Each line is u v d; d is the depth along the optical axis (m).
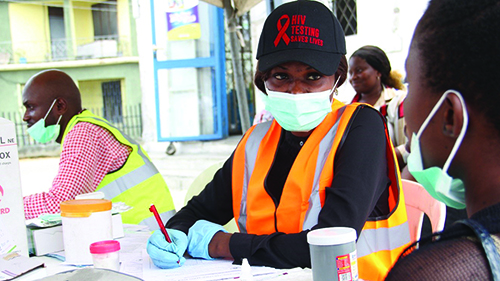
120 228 1.95
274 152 1.89
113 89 16.14
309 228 1.69
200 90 8.52
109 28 17.11
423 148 0.83
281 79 1.79
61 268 1.57
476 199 0.77
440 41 0.77
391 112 3.49
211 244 1.64
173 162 8.02
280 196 1.80
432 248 0.74
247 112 5.05
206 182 2.62
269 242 1.56
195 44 8.36
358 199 1.59
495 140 0.74
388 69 3.66
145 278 1.44
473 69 0.73
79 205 1.59
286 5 1.81
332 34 1.78
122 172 2.56
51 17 18.23
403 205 1.76
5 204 1.60
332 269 1.13
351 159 1.67
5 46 17.53
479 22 0.73
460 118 0.75
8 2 17.55
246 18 9.31
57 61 16.92
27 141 15.30
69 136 2.45
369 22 5.88
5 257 1.45
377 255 1.70
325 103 1.78
